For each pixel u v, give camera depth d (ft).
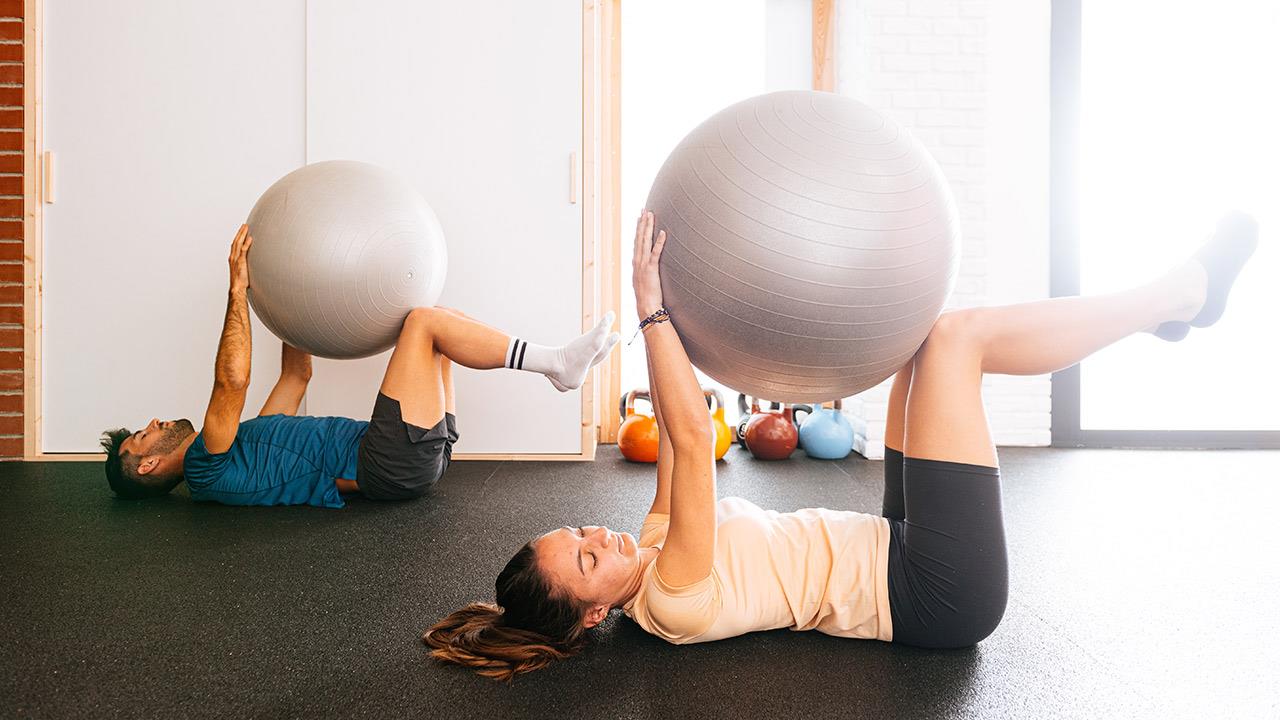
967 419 4.26
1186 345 12.03
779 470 9.82
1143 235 11.97
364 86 10.33
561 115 10.41
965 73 10.85
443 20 10.34
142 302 10.32
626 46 12.04
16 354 10.35
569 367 7.39
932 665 4.23
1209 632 4.71
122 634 4.65
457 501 8.08
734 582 4.40
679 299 4.07
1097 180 11.95
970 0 10.82
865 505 7.95
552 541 4.39
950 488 4.25
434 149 10.37
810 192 3.75
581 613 4.33
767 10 12.12
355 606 5.12
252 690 3.94
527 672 4.15
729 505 4.79
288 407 8.70
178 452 8.00
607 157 11.93
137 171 10.26
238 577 5.67
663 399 4.13
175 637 4.60
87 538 6.63
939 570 4.25
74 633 4.66
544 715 3.68
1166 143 11.93
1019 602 5.22
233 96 10.28
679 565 4.18
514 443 10.55
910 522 4.39
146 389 10.36
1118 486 8.95
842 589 4.39
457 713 3.71
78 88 10.21
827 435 10.61
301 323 7.07
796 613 4.42
